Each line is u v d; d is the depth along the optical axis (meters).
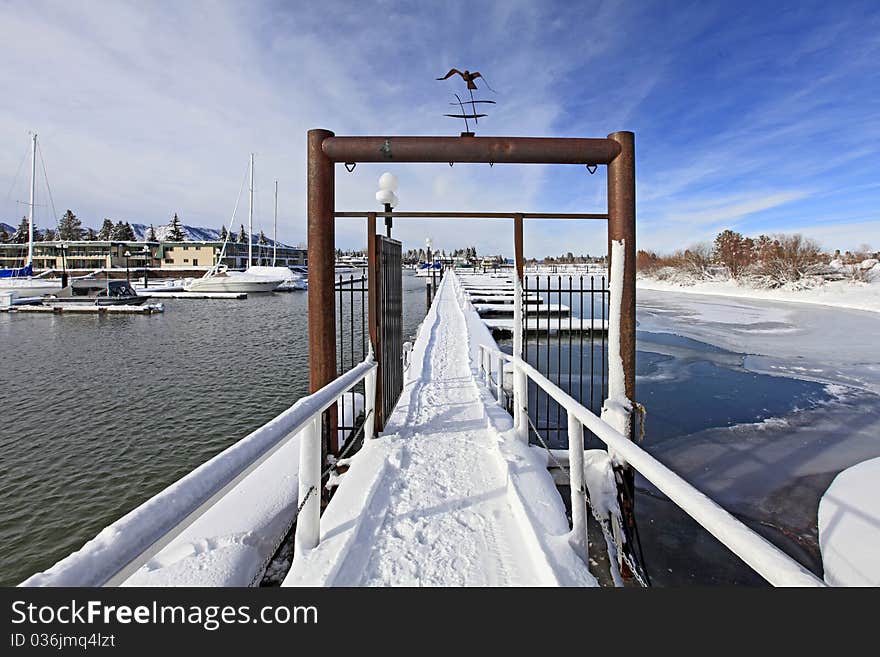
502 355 6.02
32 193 52.94
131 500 6.84
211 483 1.28
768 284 38.75
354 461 3.64
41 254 69.50
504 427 4.57
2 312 31.39
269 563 2.79
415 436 4.35
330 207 4.01
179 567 2.52
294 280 53.97
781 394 9.57
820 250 41.25
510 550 2.50
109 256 68.12
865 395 9.42
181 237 99.88
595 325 17.44
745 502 5.31
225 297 43.31
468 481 3.34
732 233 50.97
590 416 2.16
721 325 20.56
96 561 0.94
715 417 8.14
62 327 24.69
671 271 59.56
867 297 28.30
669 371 11.75
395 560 2.40
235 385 12.68
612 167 3.94
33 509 6.59
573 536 2.48
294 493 3.48
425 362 8.93
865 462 5.96
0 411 10.54
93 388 12.41
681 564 4.09
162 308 32.00
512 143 3.87
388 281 4.82
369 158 3.95
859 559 3.88
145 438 9.00
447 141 3.87
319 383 4.01
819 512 4.94
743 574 3.94
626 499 3.71
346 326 19.89
